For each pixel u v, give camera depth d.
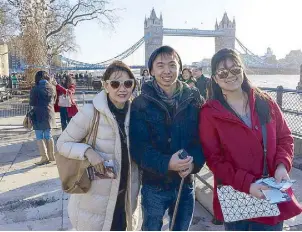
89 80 27.39
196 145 2.33
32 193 4.73
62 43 37.06
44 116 6.02
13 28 24.89
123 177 2.31
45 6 25.62
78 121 2.24
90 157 2.16
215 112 2.13
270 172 2.11
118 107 2.31
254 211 2.07
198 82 7.29
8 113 12.23
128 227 2.35
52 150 6.29
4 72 41.75
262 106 2.14
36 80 6.12
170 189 2.37
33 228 3.69
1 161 6.43
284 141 2.18
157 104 2.23
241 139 2.08
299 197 4.22
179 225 2.43
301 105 5.79
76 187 2.20
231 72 2.08
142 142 2.26
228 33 82.56
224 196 2.13
